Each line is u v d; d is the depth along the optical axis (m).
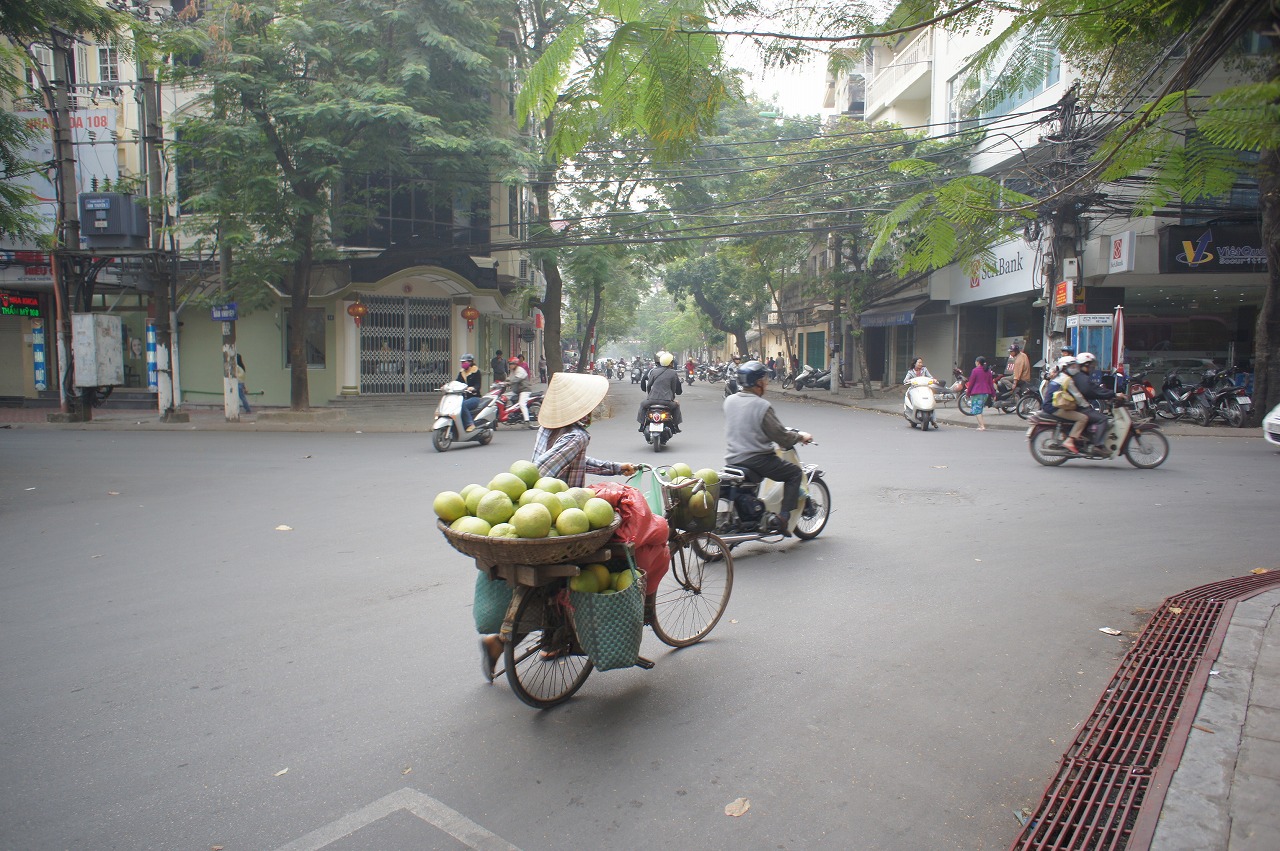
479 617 3.99
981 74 2.82
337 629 5.08
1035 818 3.01
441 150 17.27
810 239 29.36
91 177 21.55
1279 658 4.20
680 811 3.08
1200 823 2.79
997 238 2.75
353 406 22.75
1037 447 11.62
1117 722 3.75
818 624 5.13
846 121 26.77
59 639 4.92
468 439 14.91
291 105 16.11
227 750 3.56
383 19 17.14
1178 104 2.34
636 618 3.90
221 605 5.55
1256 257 17.34
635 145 12.54
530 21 17.78
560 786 3.26
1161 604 5.36
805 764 3.42
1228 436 15.30
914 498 9.20
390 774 3.36
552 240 19.72
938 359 29.14
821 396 30.66
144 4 16.48
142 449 14.34
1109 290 20.23
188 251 20.62
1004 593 5.69
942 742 3.60
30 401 24.67
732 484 6.68
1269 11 2.12
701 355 89.12
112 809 3.11
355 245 22.25
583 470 4.63
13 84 12.48
